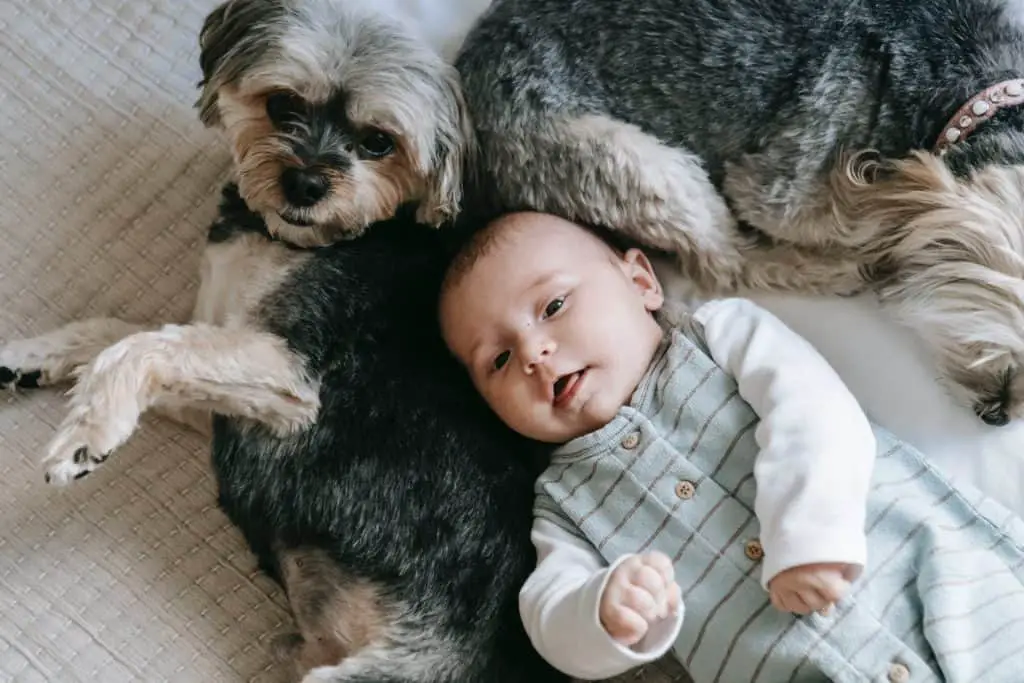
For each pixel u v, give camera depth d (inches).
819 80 55.0
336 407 54.2
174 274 64.1
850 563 47.0
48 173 65.5
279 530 54.4
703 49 55.5
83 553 57.9
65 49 66.6
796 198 57.3
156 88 66.2
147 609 56.9
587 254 55.4
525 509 55.7
